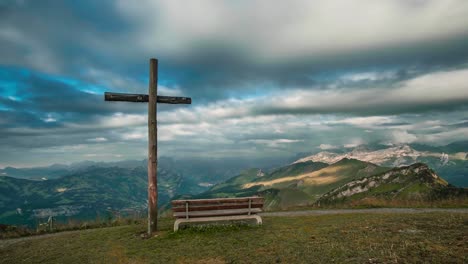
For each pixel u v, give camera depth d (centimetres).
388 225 1144
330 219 1523
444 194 13612
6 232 1809
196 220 1330
